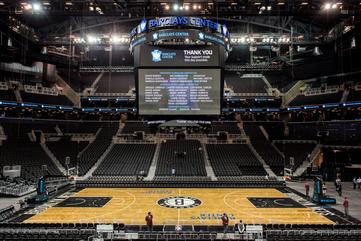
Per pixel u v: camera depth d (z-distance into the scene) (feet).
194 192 102.63
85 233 54.80
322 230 56.44
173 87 49.52
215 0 84.28
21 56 151.02
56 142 148.77
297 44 143.95
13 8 92.84
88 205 82.79
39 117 160.76
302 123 162.50
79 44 144.15
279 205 83.71
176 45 49.88
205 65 49.49
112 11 91.45
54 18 146.92
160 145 148.56
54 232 54.90
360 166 130.52
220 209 79.00
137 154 139.33
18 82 153.28
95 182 112.68
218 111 49.37
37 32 155.74
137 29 51.13
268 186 112.37
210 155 138.92
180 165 128.57
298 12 89.86
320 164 141.79
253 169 127.24
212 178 117.91
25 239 51.72
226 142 153.17
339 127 146.72
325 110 150.71
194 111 49.34
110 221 67.41
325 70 158.10
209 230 61.46
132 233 55.67
